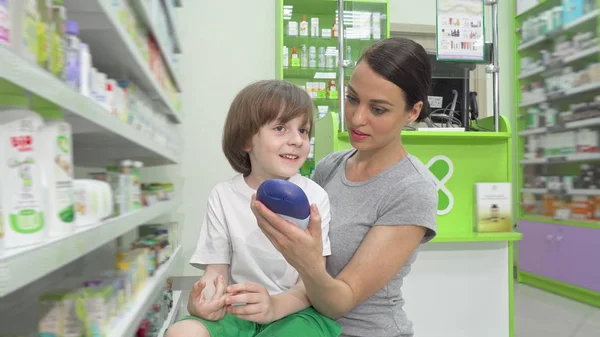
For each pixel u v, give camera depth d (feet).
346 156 4.87
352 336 3.92
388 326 3.89
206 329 3.20
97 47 5.91
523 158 15.81
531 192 15.11
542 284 14.17
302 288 3.72
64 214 3.19
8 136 2.73
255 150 4.05
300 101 4.05
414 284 7.47
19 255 2.42
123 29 5.14
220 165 15.92
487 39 9.06
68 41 3.88
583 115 13.20
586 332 9.69
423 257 7.50
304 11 17.34
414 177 3.88
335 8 17.04
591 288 12.07
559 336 9.44
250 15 16.34
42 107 3.24
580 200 13.19
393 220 3.65
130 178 5.90
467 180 8.03
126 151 8.17
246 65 16.29
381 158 4.12
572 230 12.86
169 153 9.50
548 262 13.80
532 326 10.11
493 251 7.67
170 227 9.91
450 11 8.09
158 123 8.82
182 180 15.69
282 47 15.70
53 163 3.12
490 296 7.63
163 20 9.22
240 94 4.15
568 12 13.62
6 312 4.57
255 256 3.94
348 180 4.34
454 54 8.10
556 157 13.82
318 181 4.97
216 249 4.02
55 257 2.85
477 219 7.79
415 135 7.56
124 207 5.45
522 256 15.14
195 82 15.97
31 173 2.81
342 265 3.99
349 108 3.95
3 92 2.85
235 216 4.04
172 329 3.20
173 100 11.39
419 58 3.71
